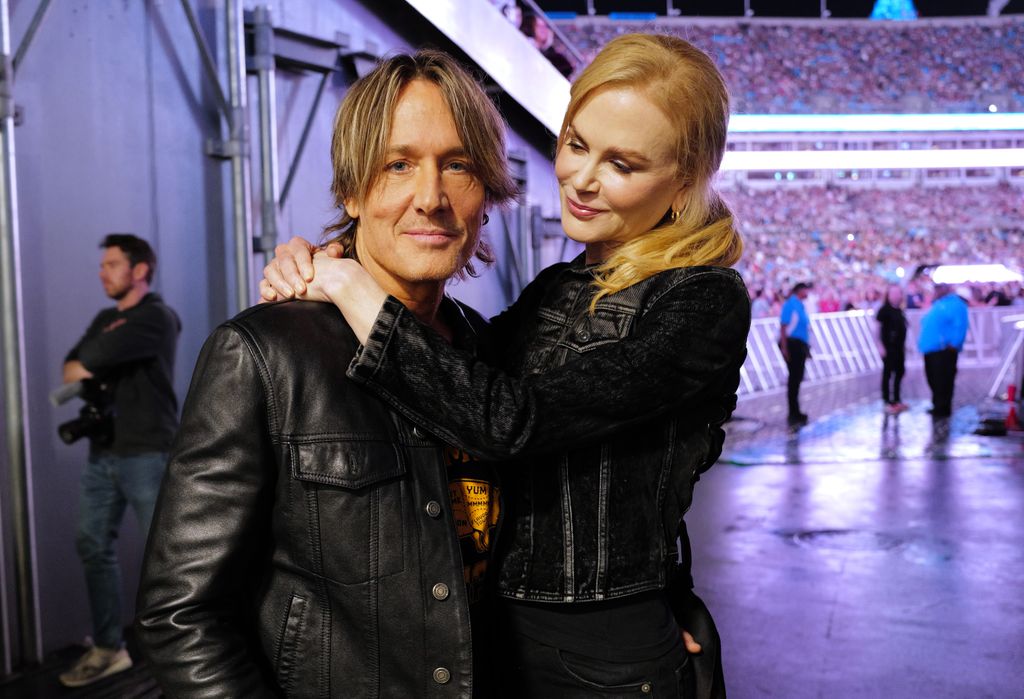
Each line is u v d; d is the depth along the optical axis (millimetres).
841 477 7105
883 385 11211
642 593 1259
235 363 1044
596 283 1265
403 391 1073
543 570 1207
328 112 4824
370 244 1173
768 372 13766
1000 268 10383
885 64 27703
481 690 1217
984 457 7836
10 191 3080
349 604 1056
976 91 27422
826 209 25062
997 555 4809
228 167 4145
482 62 6094
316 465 1043
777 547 5043
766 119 24422
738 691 3170
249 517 1035
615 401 1123
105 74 3568
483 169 1157
